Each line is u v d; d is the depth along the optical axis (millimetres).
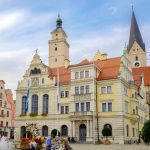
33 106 92125
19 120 93188
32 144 42781
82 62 91000
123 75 83938
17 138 91938
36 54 96188
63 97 87250
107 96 80750
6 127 118062
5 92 121250
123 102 79938
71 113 82875
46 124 88250
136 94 91625
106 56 109250
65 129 84875
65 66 98000
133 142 83438
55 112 87625
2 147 51688
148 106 116000
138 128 90938
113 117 78375
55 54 125062
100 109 81062
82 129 80938
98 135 79250
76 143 77188
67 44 129500
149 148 54156
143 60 146250
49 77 91750
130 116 84938
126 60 89812
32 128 75812
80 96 83000
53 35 127438
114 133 77312
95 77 83062
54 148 44812
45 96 90875
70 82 86500
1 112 116188
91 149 50562
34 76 93875
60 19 129125
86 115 79125
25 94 94688
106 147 57562
